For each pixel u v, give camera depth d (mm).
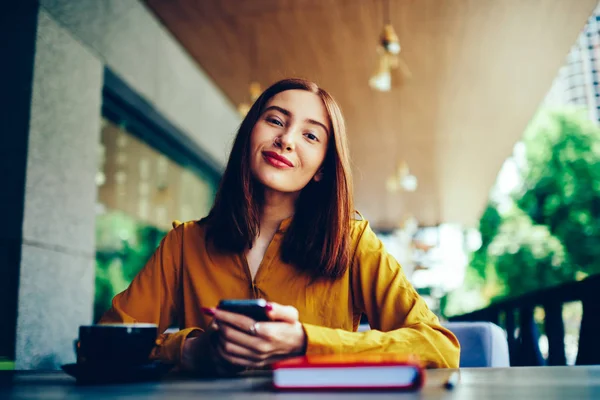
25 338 2203
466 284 15711
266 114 1043
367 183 9453
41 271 2340
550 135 12875
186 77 4582
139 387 635
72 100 2678
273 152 1014
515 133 6633
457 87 5188
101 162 3402
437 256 16984
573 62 6832
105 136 3490
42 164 2383
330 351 738
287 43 4207
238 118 6301
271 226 1069
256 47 4273
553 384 594
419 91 5270
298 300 1008
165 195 4523
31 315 2252
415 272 17031
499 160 7914
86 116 2822
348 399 501
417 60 4590
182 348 810
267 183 1015
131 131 3916
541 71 4824
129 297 1066
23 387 653
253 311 714
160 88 3967
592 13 3826
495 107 5738
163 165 4523
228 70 4703
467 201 10969
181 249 1094
